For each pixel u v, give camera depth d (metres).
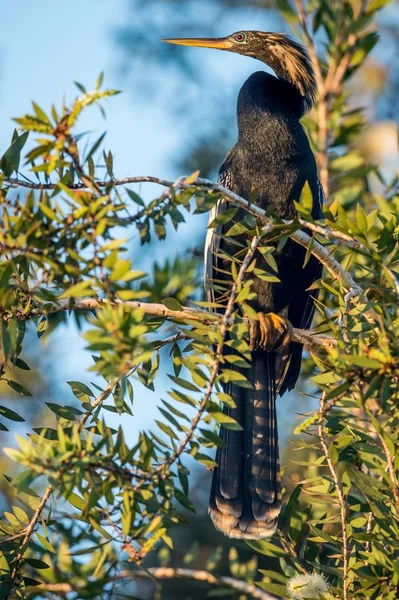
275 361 9.14
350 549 6.58
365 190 10.49
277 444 8.35
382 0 9.96
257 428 8.42
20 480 5.08
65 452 5.25
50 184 6.21
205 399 5.72
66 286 5.88
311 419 5.77
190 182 6.24
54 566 6.14
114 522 5.69
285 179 9.60
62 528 6.69
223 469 8.05
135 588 10.31
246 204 7.00
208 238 9.96
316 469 8.07
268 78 10.45
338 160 10.61
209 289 9.59
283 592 6.70
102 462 5.40
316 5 10.45
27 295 6.15
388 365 5.55
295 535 7.11
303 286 9.85
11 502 9.97
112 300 5.51
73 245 5.75
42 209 5.64
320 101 10.47
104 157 6.09
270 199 9.65
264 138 9.66
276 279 6.40
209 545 10.70
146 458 5.56
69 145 5.68
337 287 7.56
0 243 5.79
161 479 5.56
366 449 6.25
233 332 5.93
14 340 5.98
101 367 5.20
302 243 7.65
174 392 5.82
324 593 6.29
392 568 5.84
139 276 5.43
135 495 5.48
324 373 6.49
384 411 5.75
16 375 11.55
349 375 5.66
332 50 10.28
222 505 7.86
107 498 5.49
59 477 5.21
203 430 5.73
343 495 6.60
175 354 7.15
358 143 13.44
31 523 6.54
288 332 8.77
